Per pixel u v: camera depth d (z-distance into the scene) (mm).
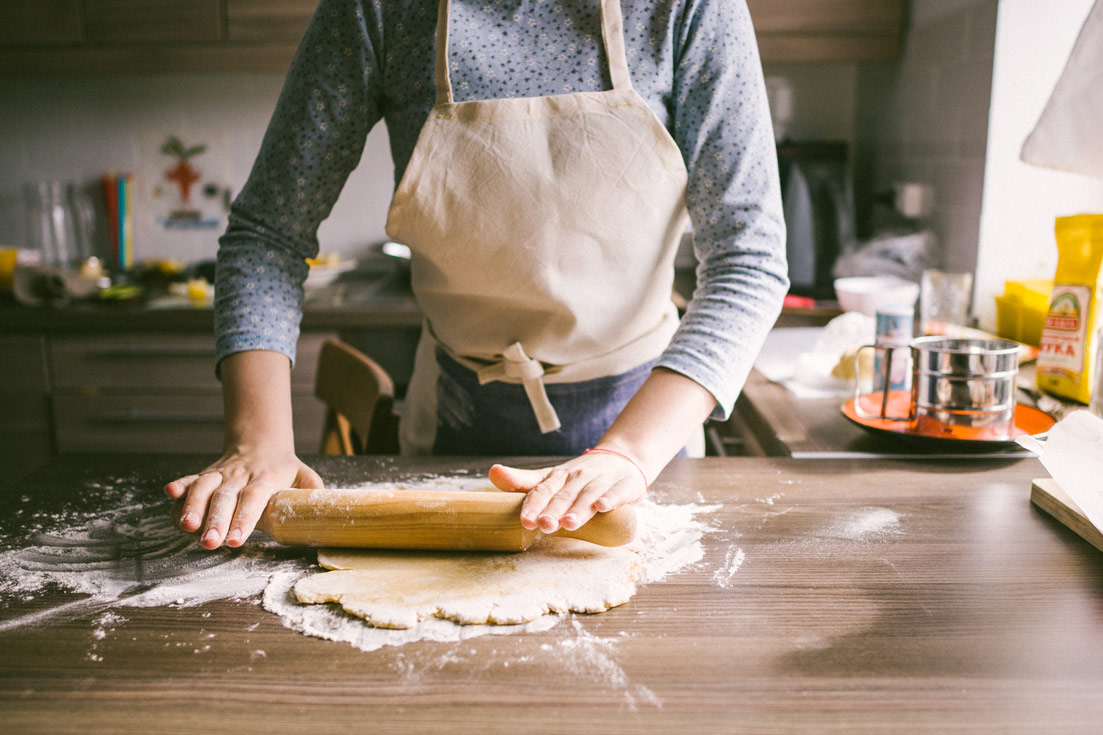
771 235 857
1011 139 1718
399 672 556
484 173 893
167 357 2162
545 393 1014
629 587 660
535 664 563
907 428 1043
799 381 1386
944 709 515
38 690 540
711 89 860
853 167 2559
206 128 2604
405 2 871
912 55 2107
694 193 884
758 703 521
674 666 560
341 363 1323
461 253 940
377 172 2596
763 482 903
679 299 2113
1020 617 622
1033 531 776
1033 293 1547
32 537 773
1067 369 1224
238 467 779
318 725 503
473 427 1079
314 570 705
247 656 576
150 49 2250
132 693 536
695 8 857
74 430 2207
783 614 626
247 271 878
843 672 552
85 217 2656
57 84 2590
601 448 762
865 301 1743
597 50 879
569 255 922
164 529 791
